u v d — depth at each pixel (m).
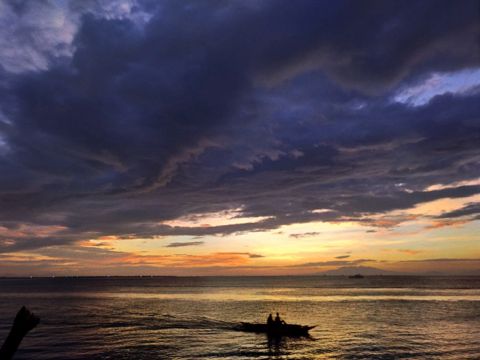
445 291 151.00
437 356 37.41
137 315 73.25
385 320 65.19
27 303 99.75
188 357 37.84
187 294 143.75
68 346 42.53
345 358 37.19
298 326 51.50
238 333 51.66
